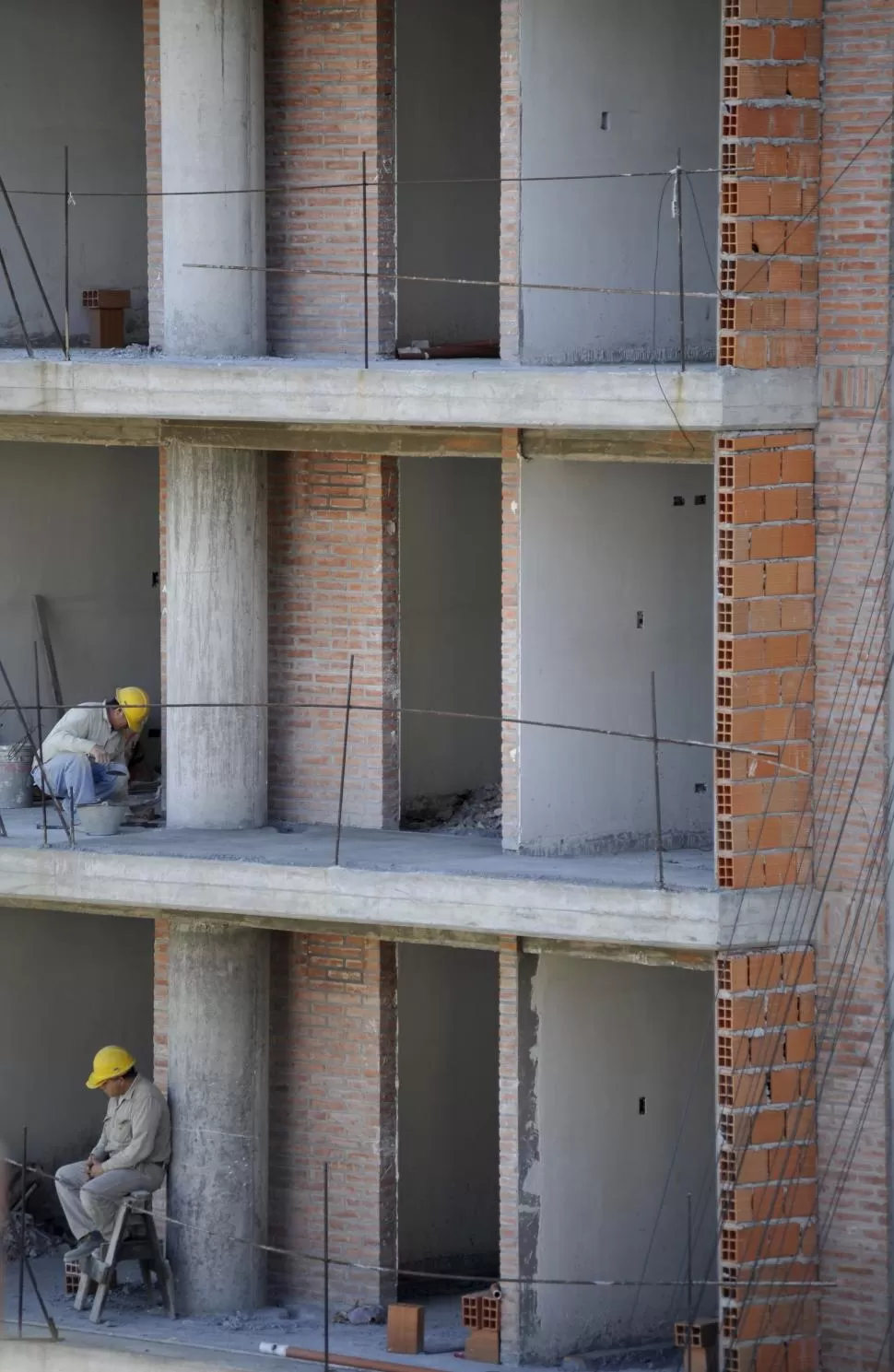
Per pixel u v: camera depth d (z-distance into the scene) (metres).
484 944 44.59
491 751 51.50
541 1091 45.12
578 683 45.47
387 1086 47.59
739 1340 42.28
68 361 44.66
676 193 41.66
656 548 45.97
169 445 46.66
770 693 42.06
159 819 48.62
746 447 41.47
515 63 44.25
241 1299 47.47
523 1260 45.28
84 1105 53.22
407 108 49.47
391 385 43.00
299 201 47.72
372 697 47.62
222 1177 47.12
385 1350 45.78
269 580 48.12
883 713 42.06
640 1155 46.28
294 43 47.38
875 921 42.31
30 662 52.03
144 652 53.25
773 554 41.84
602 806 45.94
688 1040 46.53
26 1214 51.12
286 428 45.94
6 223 51.50
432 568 50.28
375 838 46.88
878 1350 42.53
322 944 47.62
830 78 41.47
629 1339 46.31
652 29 45.50
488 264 51.12
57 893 45.50
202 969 46.78
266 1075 47.81
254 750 47.72
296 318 48.03
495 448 44.75
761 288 41.41
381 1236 47.69
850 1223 42.69
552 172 44.78
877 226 41.47
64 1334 46.12
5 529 51.69
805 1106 42.59
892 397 41.72
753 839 42.06
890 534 41.78
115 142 52.03
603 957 43.59
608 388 41.69
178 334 47.06
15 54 51.25
